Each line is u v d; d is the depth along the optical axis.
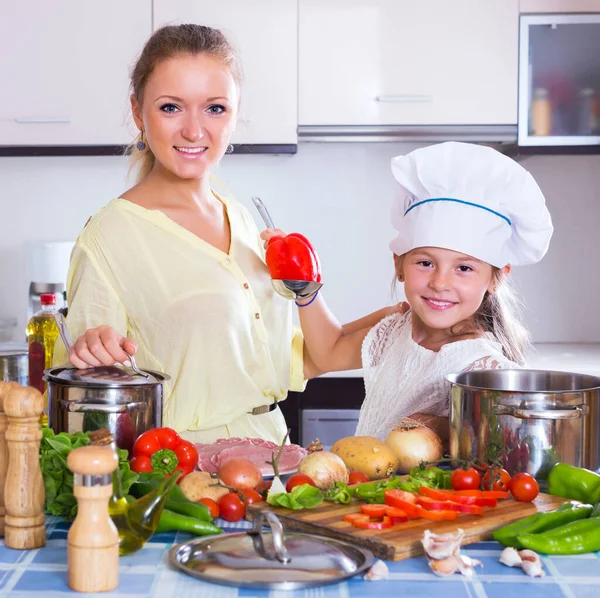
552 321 3.48
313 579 1.00
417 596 0.97
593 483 1.27
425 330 1.79
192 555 1.08
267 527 1.19
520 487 1.26
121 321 1.78
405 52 3.10
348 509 1.23
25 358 2.12
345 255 3.47
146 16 3.07
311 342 1.92
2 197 3.42
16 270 3.44
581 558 1.10
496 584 1.01
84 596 0.97
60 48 3.08
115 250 1.76
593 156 3.43
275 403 1.89
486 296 1.76
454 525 1.16
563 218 3.45
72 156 3.33
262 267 1.87
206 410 1.76
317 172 3.45
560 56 3.11
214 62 1.70
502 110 3.12
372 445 1.41
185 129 1.69
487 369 1.56
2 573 1.04
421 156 1.62
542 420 1.33
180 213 1.82
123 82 3.09
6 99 3.09
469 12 3.09
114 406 1.35
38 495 1.13
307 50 3.09
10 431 1.12
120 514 1.08
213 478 1.32
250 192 3.46
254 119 3.11
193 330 1.75
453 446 1.40
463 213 1.61
